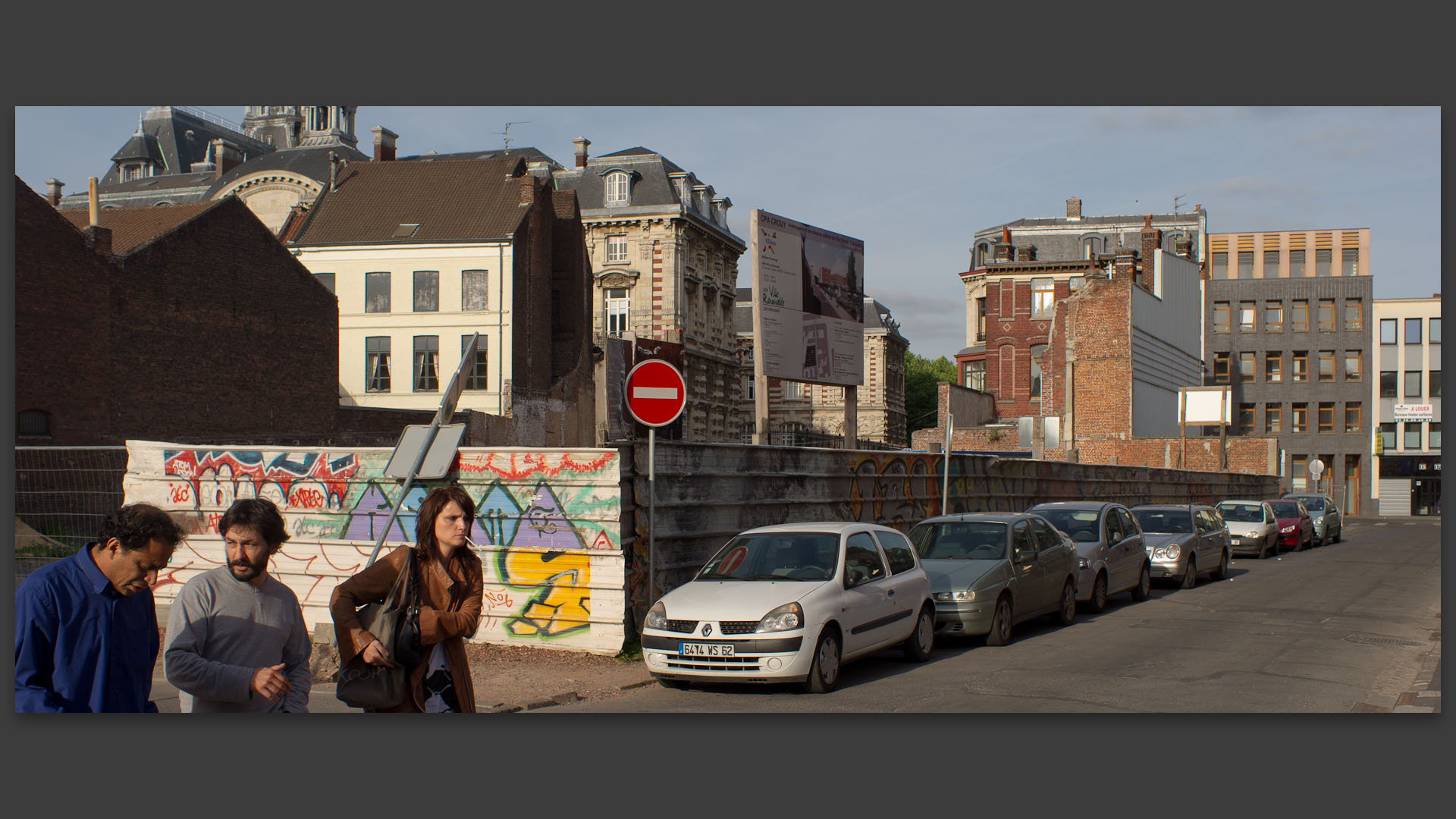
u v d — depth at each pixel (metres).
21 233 27.33
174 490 13.72
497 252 50.09
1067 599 15.46
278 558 13.03
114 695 4.71
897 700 9.73
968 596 13.03
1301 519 33.03
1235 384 75.25
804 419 93.44
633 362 33.34
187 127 99.56
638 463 12.88
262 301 36.66
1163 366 56.06
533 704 9.33
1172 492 39.69
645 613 12.80
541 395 51.56
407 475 12.35
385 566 5.30
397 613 5.13
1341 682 10.64
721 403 69.88
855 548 11.38
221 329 34.78
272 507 5.04
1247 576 23.64
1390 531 46.94
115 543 4.75
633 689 10.37
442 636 5.20
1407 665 11.75
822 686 10.09
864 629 10.87
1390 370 74.62
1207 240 78.62
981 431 63.53
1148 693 9.97
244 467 13.50
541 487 12.38
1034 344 81.25
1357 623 15.31
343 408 40.25
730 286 72.44
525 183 52.41
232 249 35.38
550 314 53.94
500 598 12.41
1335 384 73.75
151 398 31.70
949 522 14.79
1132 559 18.41
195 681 4.72
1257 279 75.31
